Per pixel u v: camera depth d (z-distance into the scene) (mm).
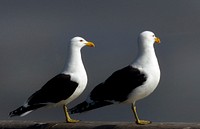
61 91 13031
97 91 12406
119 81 12117
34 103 13234
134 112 12211
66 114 13188
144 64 12039
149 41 12102
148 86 12008
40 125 12172
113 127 11375
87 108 12469
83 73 13227
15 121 12641
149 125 11141
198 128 10547
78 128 11711
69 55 13336
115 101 12266
